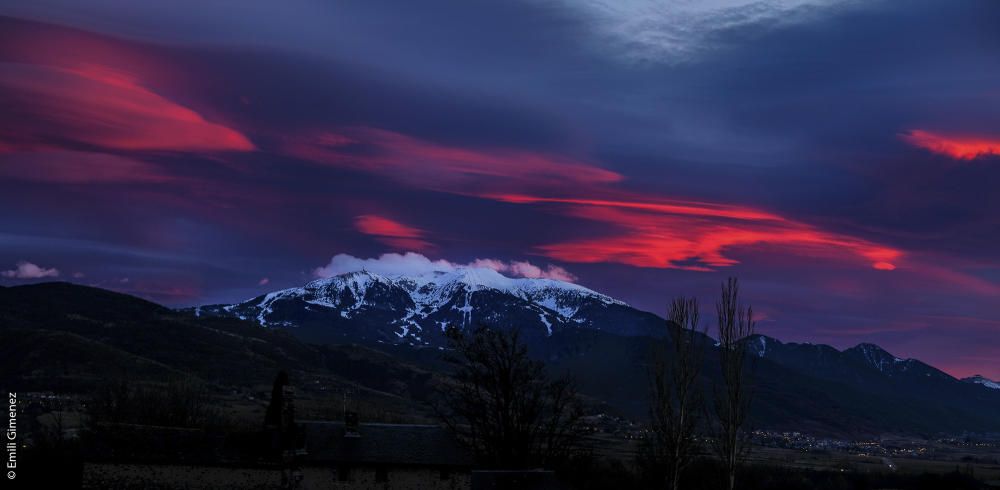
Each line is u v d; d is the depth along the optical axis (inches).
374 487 2778.1
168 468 2586.1
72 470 2827.3
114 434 2632.9
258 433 2746.1
